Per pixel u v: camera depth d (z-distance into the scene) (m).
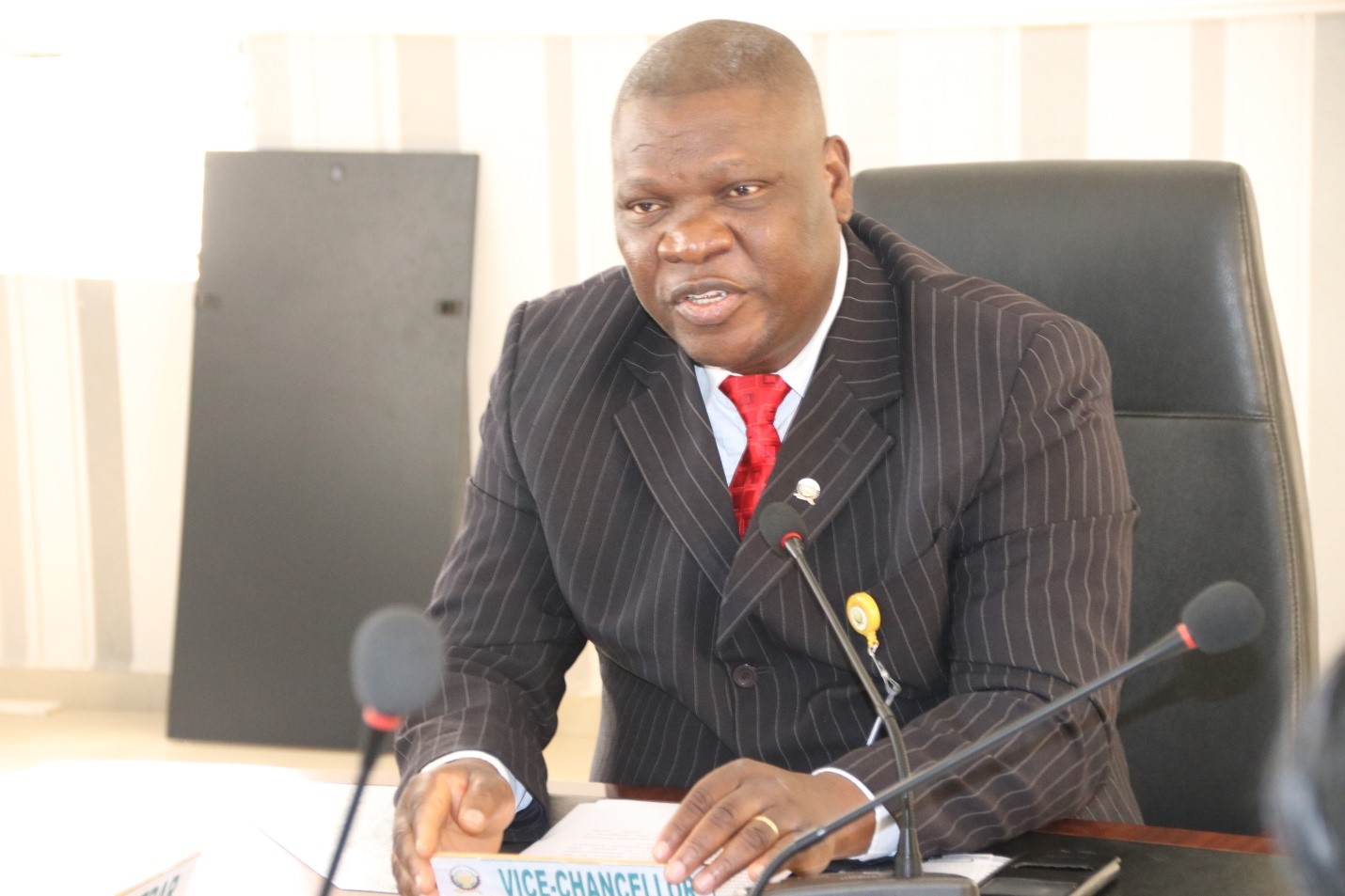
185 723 3.69
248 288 3.66
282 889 1.15
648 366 1.52
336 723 3.61
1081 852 1.19
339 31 3.56
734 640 1.41
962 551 1.40
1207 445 1.60
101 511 3.90
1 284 3.85
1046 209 1.67
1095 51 3.18
